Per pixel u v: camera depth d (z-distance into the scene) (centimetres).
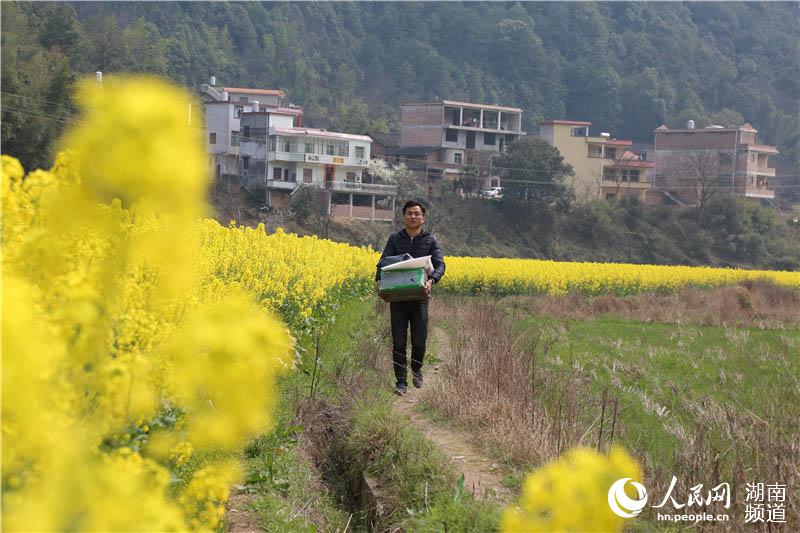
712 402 861
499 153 7525
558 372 990
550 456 554
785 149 13088
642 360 1291
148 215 206
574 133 8325
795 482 508
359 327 1276
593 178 8294
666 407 895
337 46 13462
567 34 14300
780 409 762
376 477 574
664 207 7931
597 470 176
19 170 241
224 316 163
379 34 14150
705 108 14138
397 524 479
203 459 359
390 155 7969
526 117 12762
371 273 2194
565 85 13512
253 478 523
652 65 14262
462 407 703
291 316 1011
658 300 2591
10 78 4312
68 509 144
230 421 161
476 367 830
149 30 10762
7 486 167
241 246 1130
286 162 6606
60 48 6688
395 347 848
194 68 10844
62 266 211
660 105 12888
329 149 6769
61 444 160
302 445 629
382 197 6856
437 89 12838
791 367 1273
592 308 2358
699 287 3694
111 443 213
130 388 202
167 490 308
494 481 539
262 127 6706
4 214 240
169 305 282
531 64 13538
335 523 541
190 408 231
